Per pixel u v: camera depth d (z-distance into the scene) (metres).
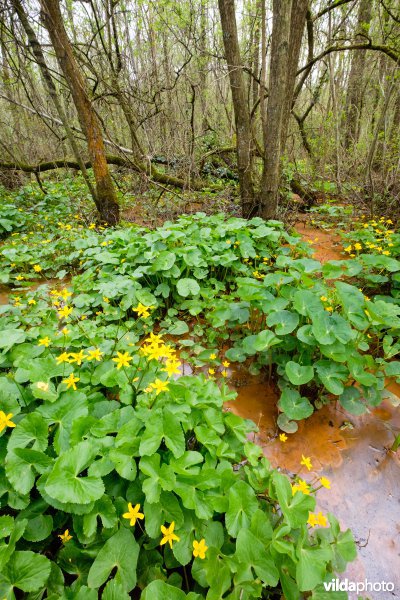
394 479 1.87
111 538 1.27
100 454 1.47
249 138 4.82
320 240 4.98
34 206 6.12
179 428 1.50
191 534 1.34
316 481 1.85
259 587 1.21
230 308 2.84
